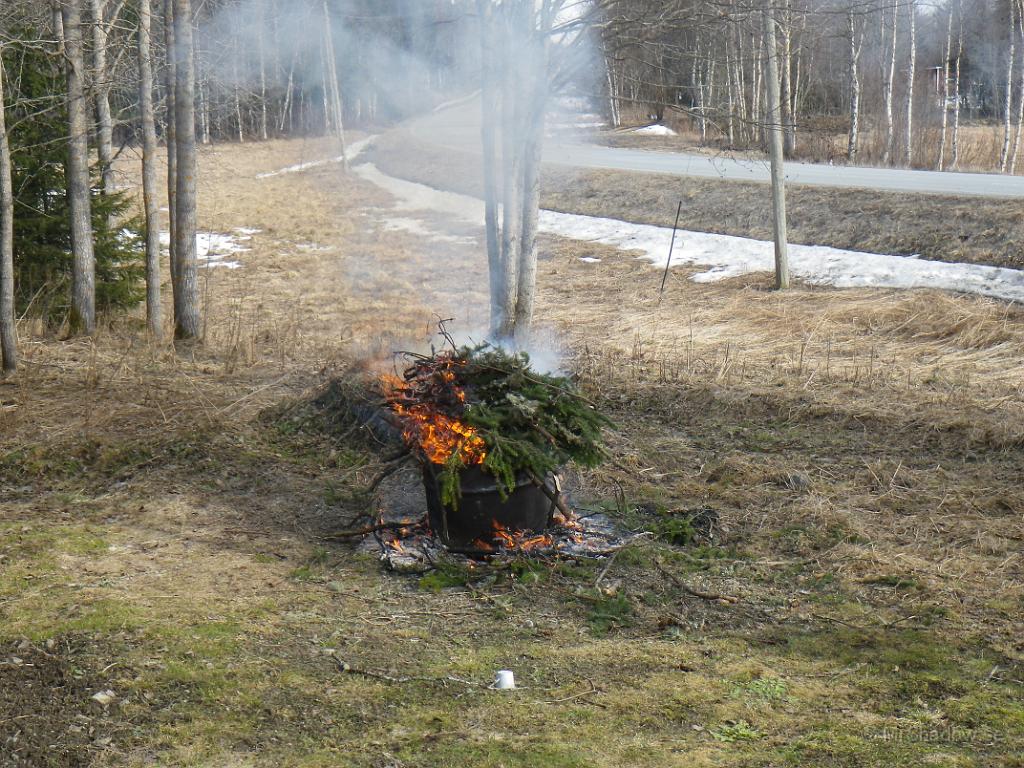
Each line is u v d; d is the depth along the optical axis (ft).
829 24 54.70
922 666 17.63
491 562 21.67
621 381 39.24
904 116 118.11
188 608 19.43
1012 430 30.89
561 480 25.08
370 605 20.03
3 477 27.32
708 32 39.01
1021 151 119.65
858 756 14.73
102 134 55.11
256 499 26.32
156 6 56.08
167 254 76.38
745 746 15.01
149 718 15.46
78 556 22.22
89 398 34.58
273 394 36.09
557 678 17.10
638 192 93.81
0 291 37.35
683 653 18.13
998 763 14.52
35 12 46.26
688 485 27.63
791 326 50.39
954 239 63.46
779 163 60.64
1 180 36.68
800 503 26.12
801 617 19.72
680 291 64.13
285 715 15.65
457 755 14.61
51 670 16.69
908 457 30.04
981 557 22.52
